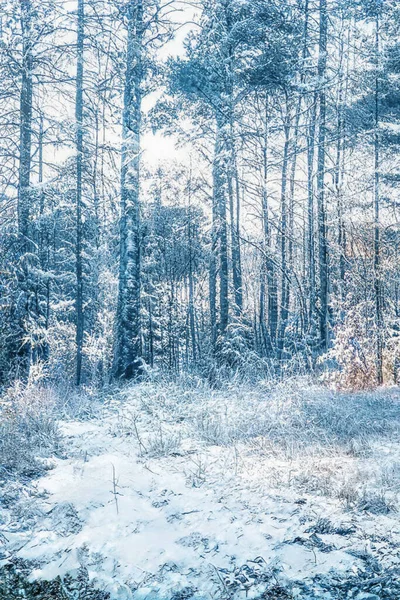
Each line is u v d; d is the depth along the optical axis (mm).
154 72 13953
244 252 24922
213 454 6117
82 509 4539
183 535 4121
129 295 12688
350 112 20859
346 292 16953
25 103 12516
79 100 14297
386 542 3842
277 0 17188
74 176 14336
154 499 4777
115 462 5711
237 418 7672
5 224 12242
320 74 18906
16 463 5504
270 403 8898
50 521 4375
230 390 10164
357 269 17375
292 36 17781
